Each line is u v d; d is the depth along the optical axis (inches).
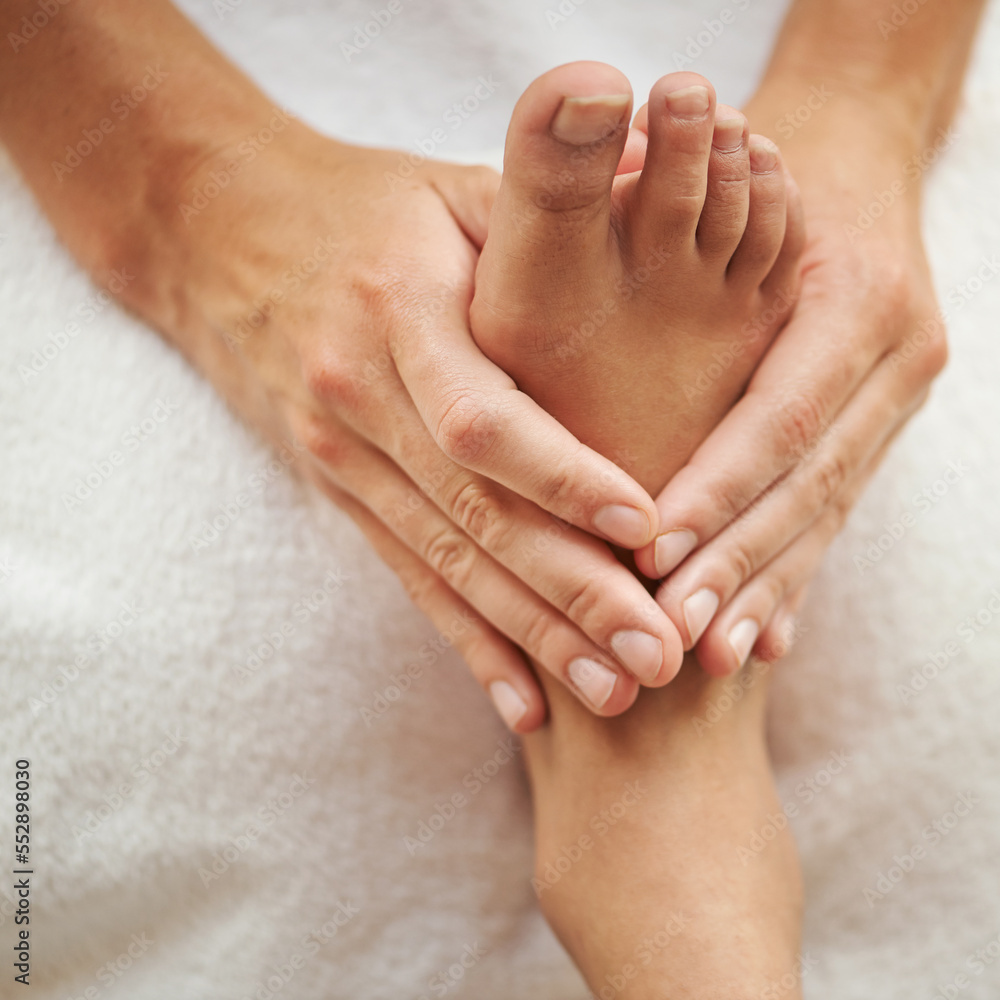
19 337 20.7
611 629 18.8
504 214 17.6
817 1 22.2
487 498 18.9
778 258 19.0
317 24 22.6
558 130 16.7
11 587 20.0
